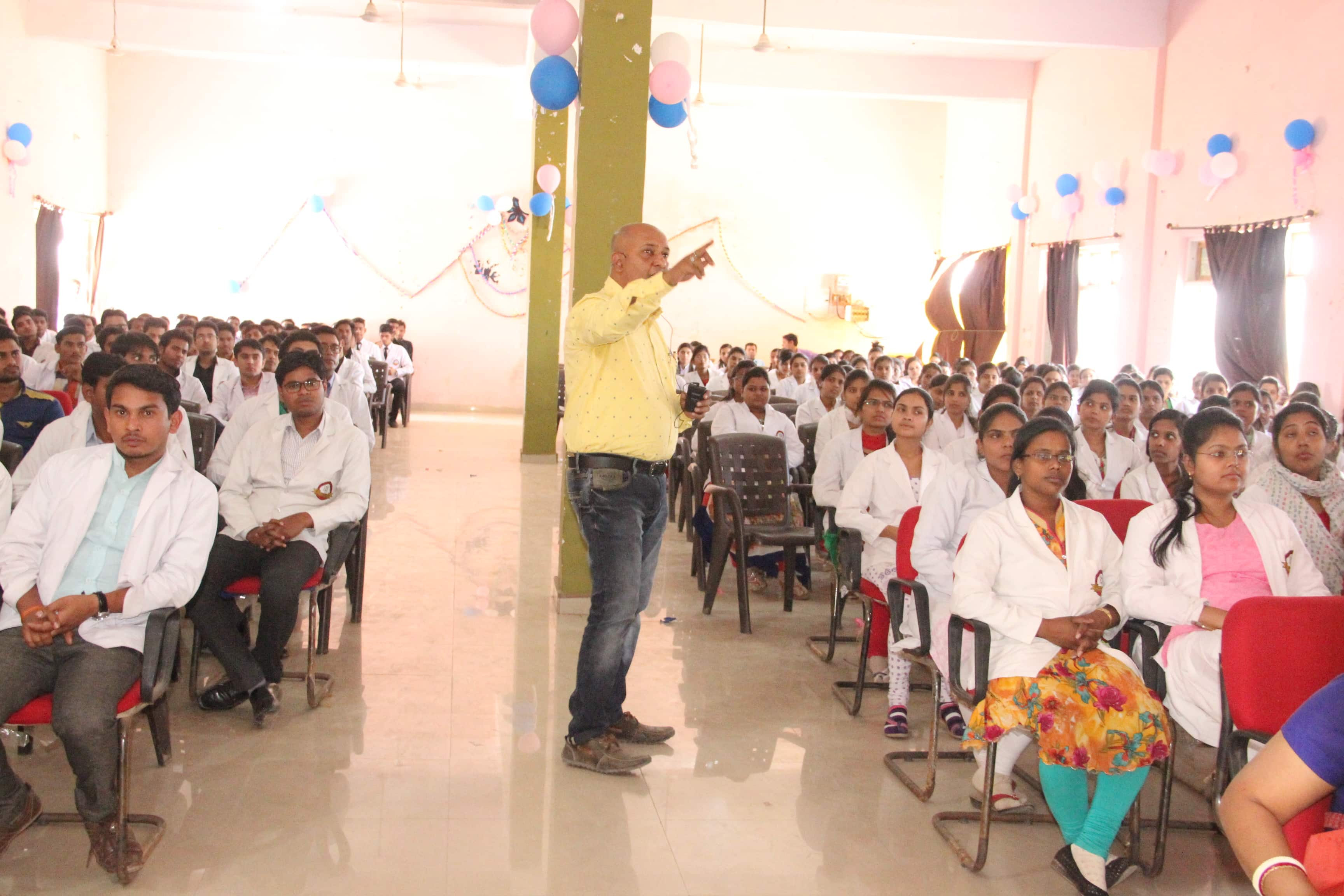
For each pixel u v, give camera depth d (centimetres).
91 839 240
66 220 1294
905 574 347
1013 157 1304
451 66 1213
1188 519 292
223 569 346
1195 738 289
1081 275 1183
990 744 260
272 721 344
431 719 350
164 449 268
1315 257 812
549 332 972
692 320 1514
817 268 1525
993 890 254
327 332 709
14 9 1119
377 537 631
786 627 482
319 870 250
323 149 1442
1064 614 275
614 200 472
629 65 468
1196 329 993
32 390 438
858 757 335
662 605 512
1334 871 125
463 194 1470
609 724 323
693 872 257
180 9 1169
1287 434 341
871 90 1252
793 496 631
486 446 1097
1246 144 895
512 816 283
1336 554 333
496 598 506
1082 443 460
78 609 241
